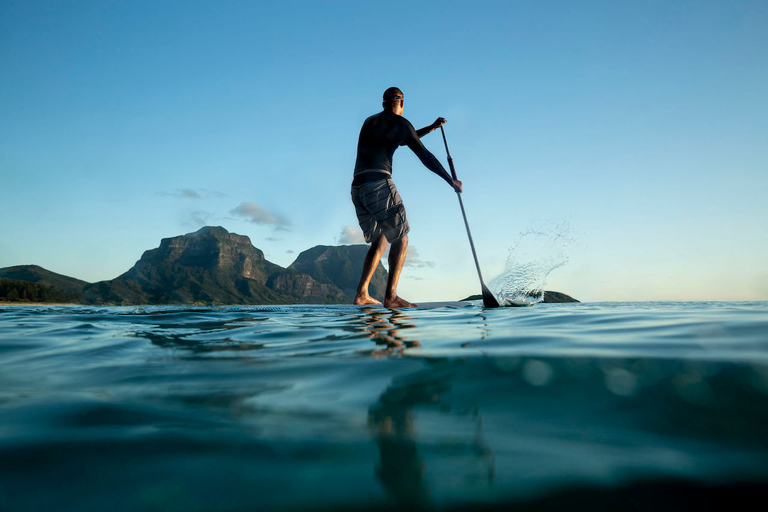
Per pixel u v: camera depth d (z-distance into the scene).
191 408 0.97
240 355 1.64
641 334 1.64
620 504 0.58
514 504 0.58
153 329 2.70
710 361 1.10
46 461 0.70
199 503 0.59
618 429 0.80
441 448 0.74
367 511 0.57
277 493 0.61
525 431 0.80
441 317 2.99
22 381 1.27
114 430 0.83
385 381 1.15
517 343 1.56
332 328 2.50
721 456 0.70
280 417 0.90
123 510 0.57
